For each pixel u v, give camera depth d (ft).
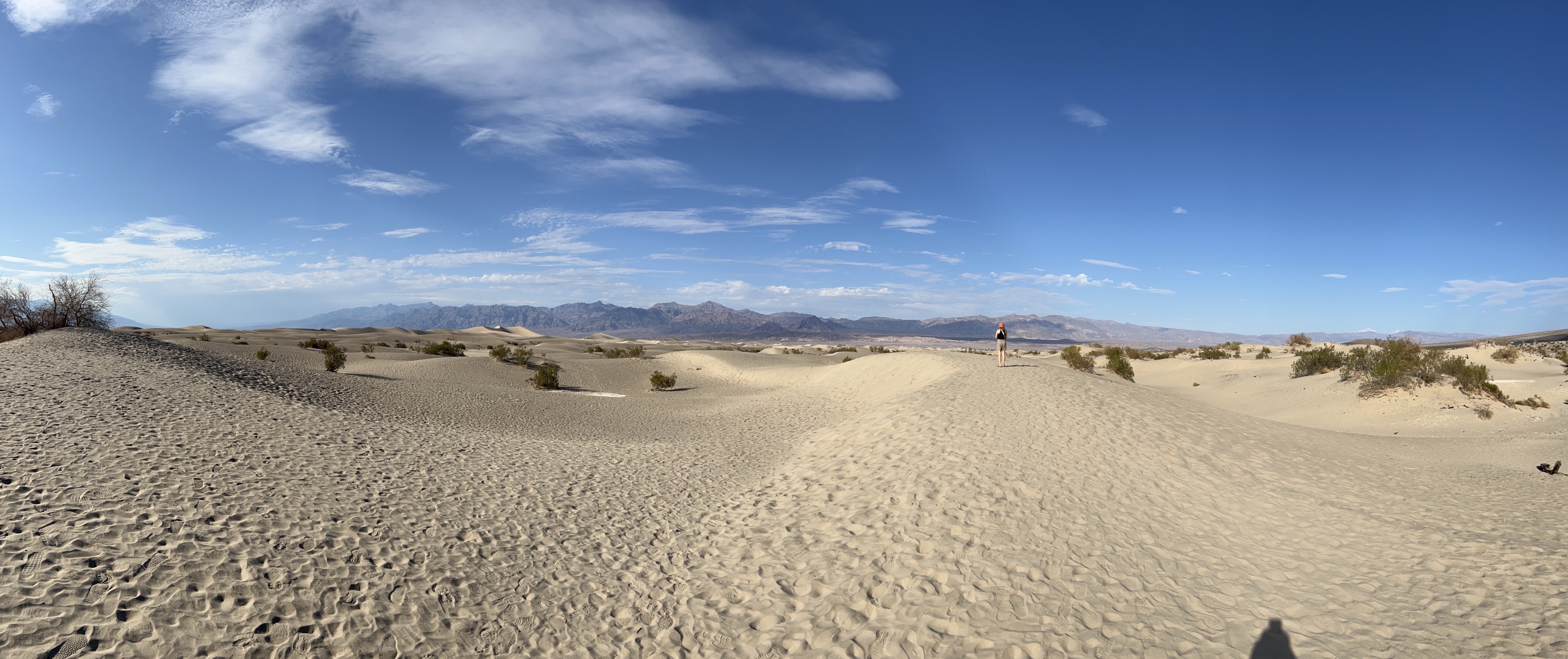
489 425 67.15
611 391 117.80
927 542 29.01
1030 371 68.28
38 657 17.08
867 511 33.86
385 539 28.66
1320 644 20.95
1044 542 28.14
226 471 32.50
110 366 52.90
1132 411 50.29
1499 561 26.18
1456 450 51.42
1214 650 20.86
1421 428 64.75
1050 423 46.62
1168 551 27.86
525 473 44.04
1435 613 22.38
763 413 82.43
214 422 41.34
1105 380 68.69
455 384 94.99
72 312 97.76
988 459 38.68
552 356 166.61
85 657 17.53
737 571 29.43
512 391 93.97
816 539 31.73
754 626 24.62
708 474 48.19
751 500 40.01
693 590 28.02
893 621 23.56
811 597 26.17
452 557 28.32
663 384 120.78
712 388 125.80
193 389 49.85
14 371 46.32
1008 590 24.63
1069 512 31.17
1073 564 26.30
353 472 36.94
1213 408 57.72
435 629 22.89
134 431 36.11
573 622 25.05
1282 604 23.71
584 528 34.50
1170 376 125.49
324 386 71.97
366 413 60.95
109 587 20.39
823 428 64.90
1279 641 21.20
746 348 307.37
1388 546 28.63
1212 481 36.60
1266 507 33.55
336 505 31.17
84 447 31.94
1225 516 32.01
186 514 26.40
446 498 35.65
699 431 70.38
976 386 62.03
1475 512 32.91
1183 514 31.86
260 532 26.35
